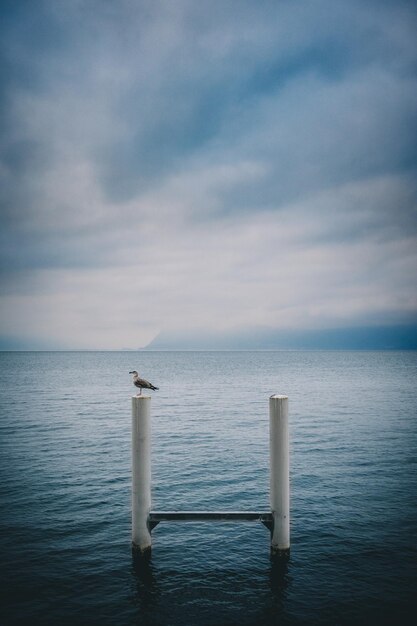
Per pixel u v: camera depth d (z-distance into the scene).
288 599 9.22
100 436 27.09
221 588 9.62
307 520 13.34
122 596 9.34
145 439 10.16
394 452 22.23
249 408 40.69
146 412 10.17
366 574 10.20
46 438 26.48
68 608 8.93
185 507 14.66
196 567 10.55
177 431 28.75
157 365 156.50
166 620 8.56
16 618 8.62
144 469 10.19
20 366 142.88
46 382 74.19
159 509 14.48
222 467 19.70
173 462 20.61
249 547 11.65
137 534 10.30
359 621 8.52
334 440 25.22
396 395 50.34
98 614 8.75
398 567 10.53
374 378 79.25
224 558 11.02
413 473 18.50
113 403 44.50
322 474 18.36
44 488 16.61
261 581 9.89
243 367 136.88
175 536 12.38
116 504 14.86
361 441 24.94
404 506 14.56
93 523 13.18
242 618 8.62
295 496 15.57
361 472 18.66
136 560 10.36
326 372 101.69
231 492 16.20
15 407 41.12
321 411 37.25
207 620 8.56
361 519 13.43
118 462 20.64
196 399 48.59
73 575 10.16
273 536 10.32
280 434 10.03
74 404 43.56
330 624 8.43
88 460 21.02
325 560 10.84
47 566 10.58
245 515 10.24
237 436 27.03
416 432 27.69
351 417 33.88
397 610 8.85
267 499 15.45
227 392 56.41
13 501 15.16
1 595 9.38
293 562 10.73
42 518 13.58
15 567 10.52
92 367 137.88
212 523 13.39
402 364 143.00
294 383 69.94
